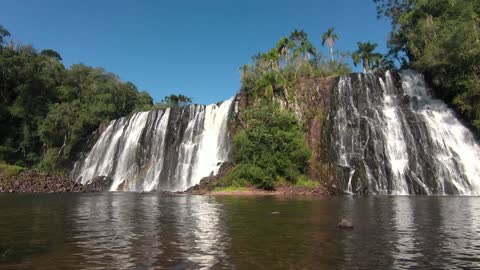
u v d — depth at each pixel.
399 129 49.25
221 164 54.16
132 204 29.22
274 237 14.02
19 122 75.50
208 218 19.73
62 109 71.50
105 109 76.19
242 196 38.91
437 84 52.84
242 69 61.75
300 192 42.53
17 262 10.46
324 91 55.69
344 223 16.25
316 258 10.79
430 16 58.34
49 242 13.22
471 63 49.53
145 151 61.78
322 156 49.50
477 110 46.66
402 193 43.50
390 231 15.30
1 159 68.19
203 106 62.44
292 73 62.72
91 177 63.59
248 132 49.19
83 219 19.59
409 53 68.06
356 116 51.69
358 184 44.12
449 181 43.56
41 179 57.59
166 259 10.73
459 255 11.15
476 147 45.94
